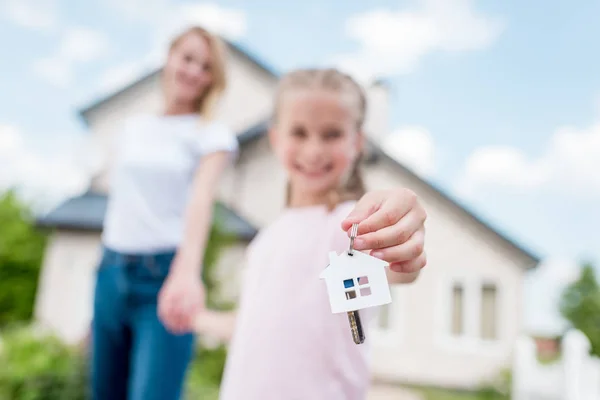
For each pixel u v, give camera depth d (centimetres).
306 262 118
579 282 1858
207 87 225
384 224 78
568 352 411
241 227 707
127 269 194
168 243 200
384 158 791
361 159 142
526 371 450
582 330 1703
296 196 138
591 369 400
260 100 910
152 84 892
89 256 741
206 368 494
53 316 723
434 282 783
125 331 195
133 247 196
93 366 196
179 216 206
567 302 1848
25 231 1205
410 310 783
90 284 734
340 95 136
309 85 139
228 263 677
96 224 727
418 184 793
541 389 430
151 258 195
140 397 178
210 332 190
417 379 766
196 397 412
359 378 112
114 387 193
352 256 76
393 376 769
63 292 730
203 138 217
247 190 811
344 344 111
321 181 133
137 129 218
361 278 75
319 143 134
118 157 217
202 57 223
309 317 112
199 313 192
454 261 784
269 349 112
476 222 787
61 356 366
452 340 773
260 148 818
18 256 1168
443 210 792
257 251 134
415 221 80
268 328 114
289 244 123
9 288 1143
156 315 189
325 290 113
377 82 861
